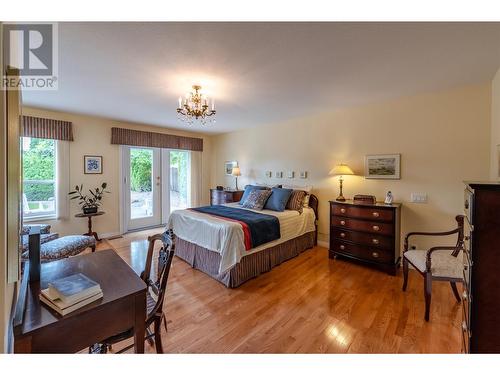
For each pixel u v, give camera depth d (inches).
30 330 32.4
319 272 115.6
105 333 39.6
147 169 198.7
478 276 46.9
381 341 67.5
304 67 84.6
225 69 86.2
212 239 106.4
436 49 72.0
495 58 77.9
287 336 69.8
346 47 71.1
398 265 118.3
